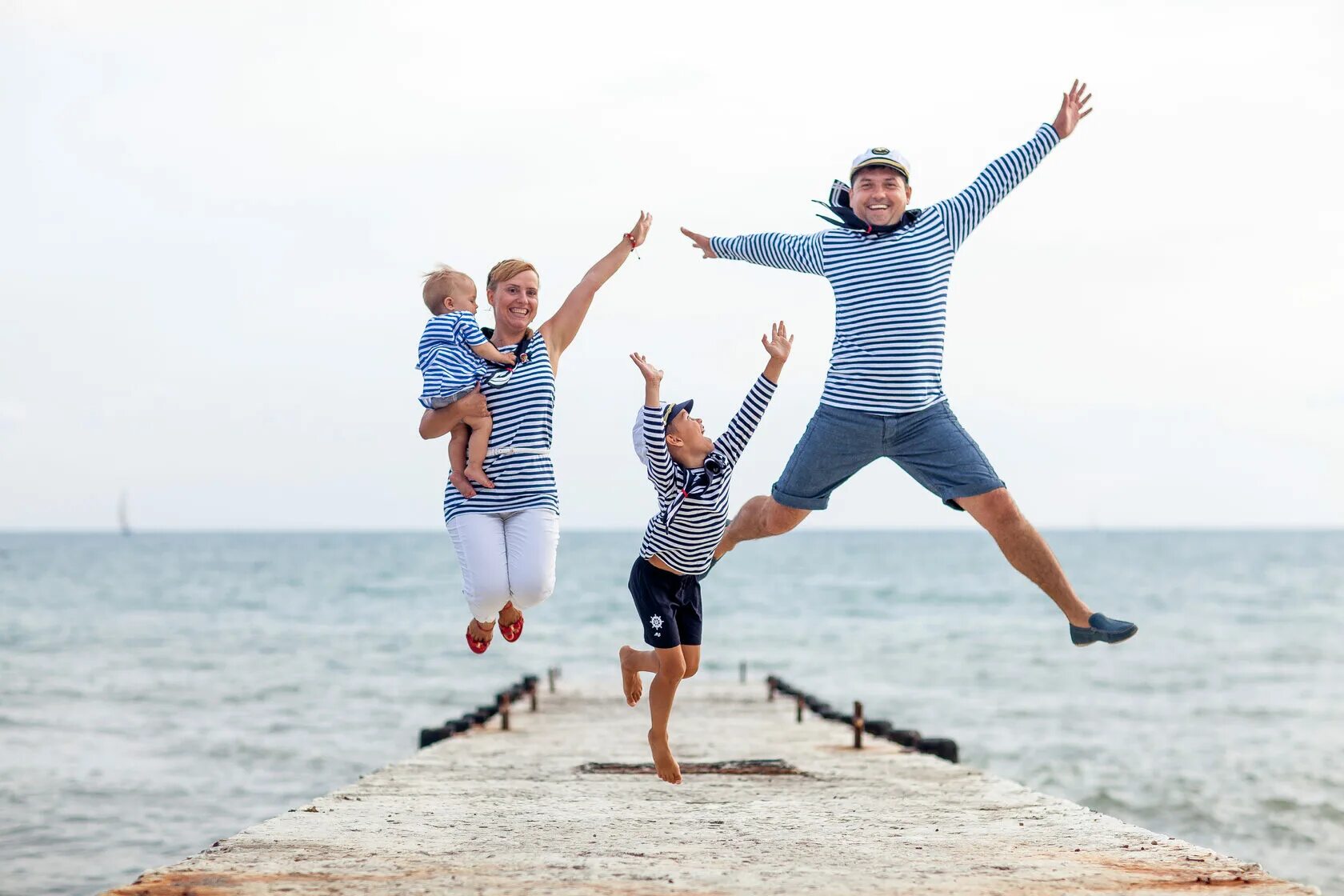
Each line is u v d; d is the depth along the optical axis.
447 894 3.97
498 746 10.87
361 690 26.14
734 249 6.44
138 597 63.09
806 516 6.25
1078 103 6.21
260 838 5.16
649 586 6.06
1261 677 28.41
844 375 5.95
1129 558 121.56
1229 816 13.66
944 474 5.92
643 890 4.04
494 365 5.75
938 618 51.56
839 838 5.32
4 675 27.98
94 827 12.96
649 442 5.77
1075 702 24.03
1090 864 4.56
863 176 6.00
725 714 15.05
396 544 189.25
